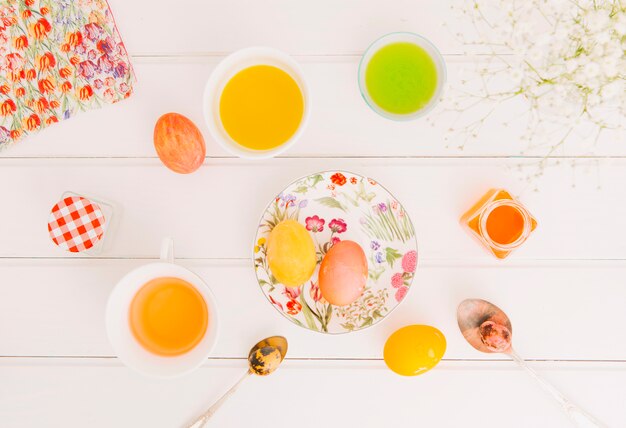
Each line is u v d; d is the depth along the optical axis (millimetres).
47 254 613
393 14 612
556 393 586
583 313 611
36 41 597
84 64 605
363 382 608
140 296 556
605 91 465
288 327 608
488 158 611
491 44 603
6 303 611
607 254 612
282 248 552
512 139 610
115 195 614
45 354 611
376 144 613
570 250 613
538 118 590
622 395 606
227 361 608
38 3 590
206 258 611
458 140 611
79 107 611
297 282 568
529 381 607
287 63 573
